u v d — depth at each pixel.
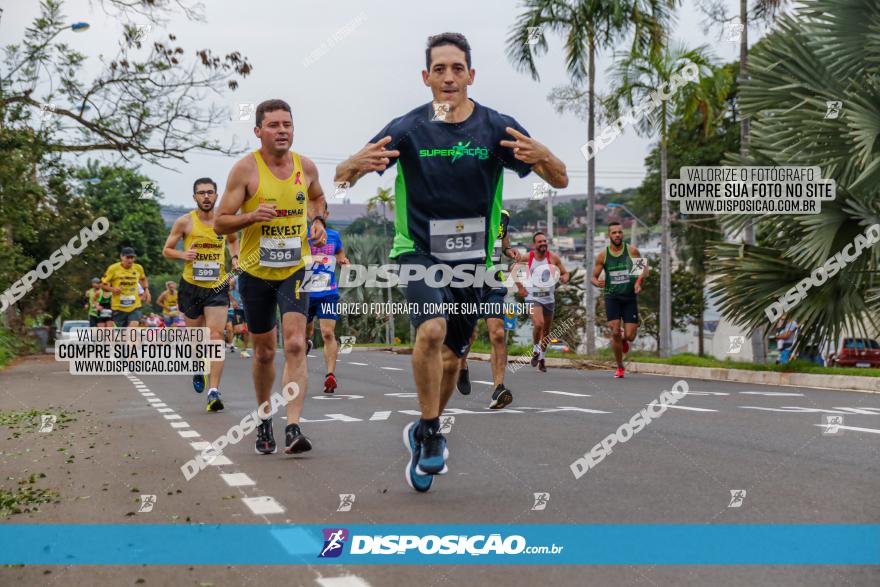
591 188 25.34
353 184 4.64
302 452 6.37
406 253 4.85
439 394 4.77
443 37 4.76
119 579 3.29
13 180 20.20
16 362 24.56
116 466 5.92
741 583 3.10
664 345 26.97
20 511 4.49
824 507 4.25
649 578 3.17
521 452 6.19
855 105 10.76
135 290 18.22
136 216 48.28
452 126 4.75
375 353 30.09
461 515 4.22
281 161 6.30
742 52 19.14
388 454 6.27
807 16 11.87
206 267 9.76
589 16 25.30
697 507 4.29
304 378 6.25
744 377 15.23
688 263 41.50
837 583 3.09
